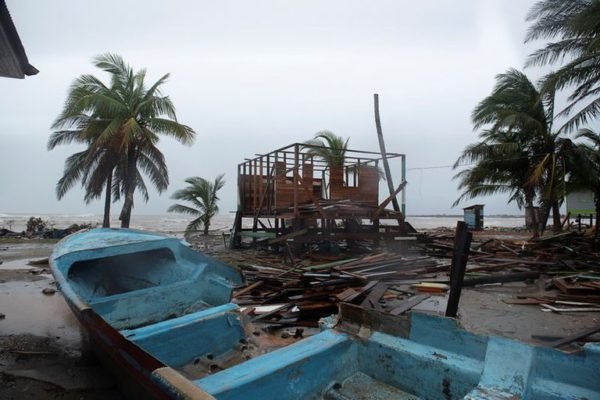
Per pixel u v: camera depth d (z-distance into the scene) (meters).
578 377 2.43
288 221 15.88
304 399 2.97
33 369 4.27
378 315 3.53
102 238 7.37
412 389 3.05
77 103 17.20
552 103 19.38
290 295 7.11
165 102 19.25
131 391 3.19
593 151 20.28
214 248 18.23
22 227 40.22
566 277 8.92
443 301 7.53
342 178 14.86
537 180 18.78
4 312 6.75
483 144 21.47
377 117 15.02
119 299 5.13
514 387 2.44
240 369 2.82
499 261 11.95
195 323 4.23
